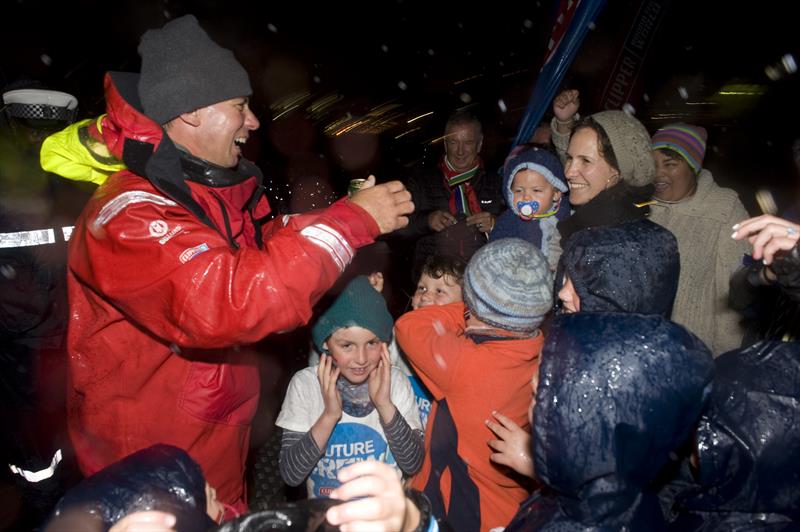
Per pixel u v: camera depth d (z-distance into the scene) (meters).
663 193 3.17
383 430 2.46
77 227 2.05
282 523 0.98
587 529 1.29
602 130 2.35
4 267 3.10
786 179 8.33
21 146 3.15
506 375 2.11
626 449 1.31
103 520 1.24
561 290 1.97
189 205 1.95
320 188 8.88
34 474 3.21
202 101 1.98
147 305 1.85
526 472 1.96
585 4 3.64
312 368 2.56
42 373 3.21
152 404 2.08
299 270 1.83
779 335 2.42
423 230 4.21
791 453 1.56
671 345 1.36
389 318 2.44
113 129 1.99
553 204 3.02
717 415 1.61
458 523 2.16
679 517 1.73
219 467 2.22
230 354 2.13
